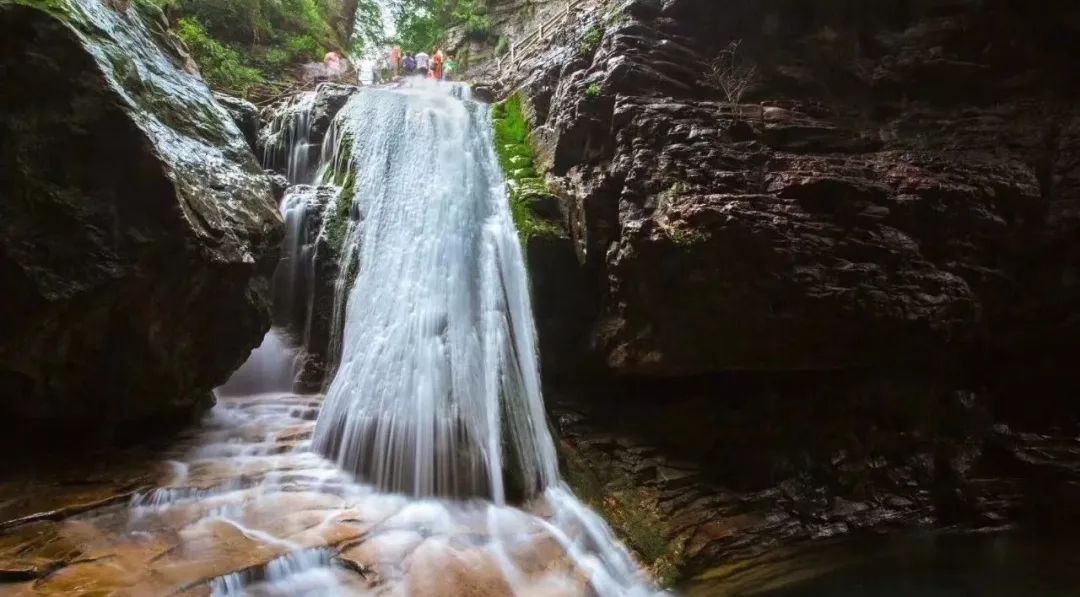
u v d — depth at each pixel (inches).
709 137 365.7
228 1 680.4
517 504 321.4
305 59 760.3
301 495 282.2
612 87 396.5
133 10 343.3
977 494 437.4
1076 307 440.5
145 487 266.5
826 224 352.8
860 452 422.3
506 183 447.8
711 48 418.9
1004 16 404.2
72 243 257.3
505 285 400.5
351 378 359.9
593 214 390.3
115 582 199.9
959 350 447.5
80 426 299.9
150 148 271.1
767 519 381.1
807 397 417.1
